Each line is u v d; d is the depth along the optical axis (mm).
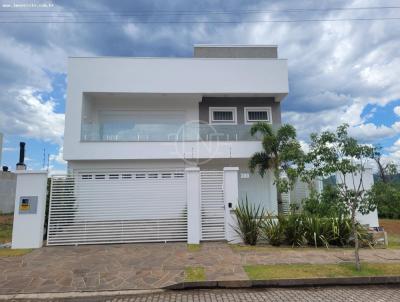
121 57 15422
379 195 6340
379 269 6371
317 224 8844
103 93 15336
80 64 15164
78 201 9039
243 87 15789
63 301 5176
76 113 14680
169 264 6898
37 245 8609
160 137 14758
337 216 8594
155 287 5641
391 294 5320
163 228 9211
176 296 5324
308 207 7207
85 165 14789
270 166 14133
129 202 9211
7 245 9023
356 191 6582
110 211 9109
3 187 19953
